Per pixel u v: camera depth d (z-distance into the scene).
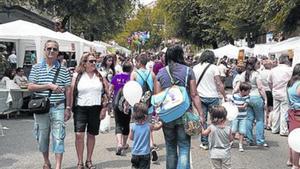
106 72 12.91
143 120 7.02
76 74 7.79
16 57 21.75
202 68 9.51
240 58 27.11
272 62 13.20
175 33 49.62
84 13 32.38
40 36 15.71
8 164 8.34
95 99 7.76
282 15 21.48
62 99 7.36
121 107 9.00
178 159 6.42
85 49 22.44
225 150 6.92
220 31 42.28
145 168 7.11
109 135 11.46
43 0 31.00
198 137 11.37
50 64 7.37
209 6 41.81
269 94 13.11
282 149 10.21
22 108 14.62
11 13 30.34
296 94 7.52
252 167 8.41
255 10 26.36
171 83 6.51
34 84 7.28
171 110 6.27
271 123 12.95
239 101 9.97
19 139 10.80
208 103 9.48
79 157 7.83
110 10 34.19
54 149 7.32
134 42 66.31
